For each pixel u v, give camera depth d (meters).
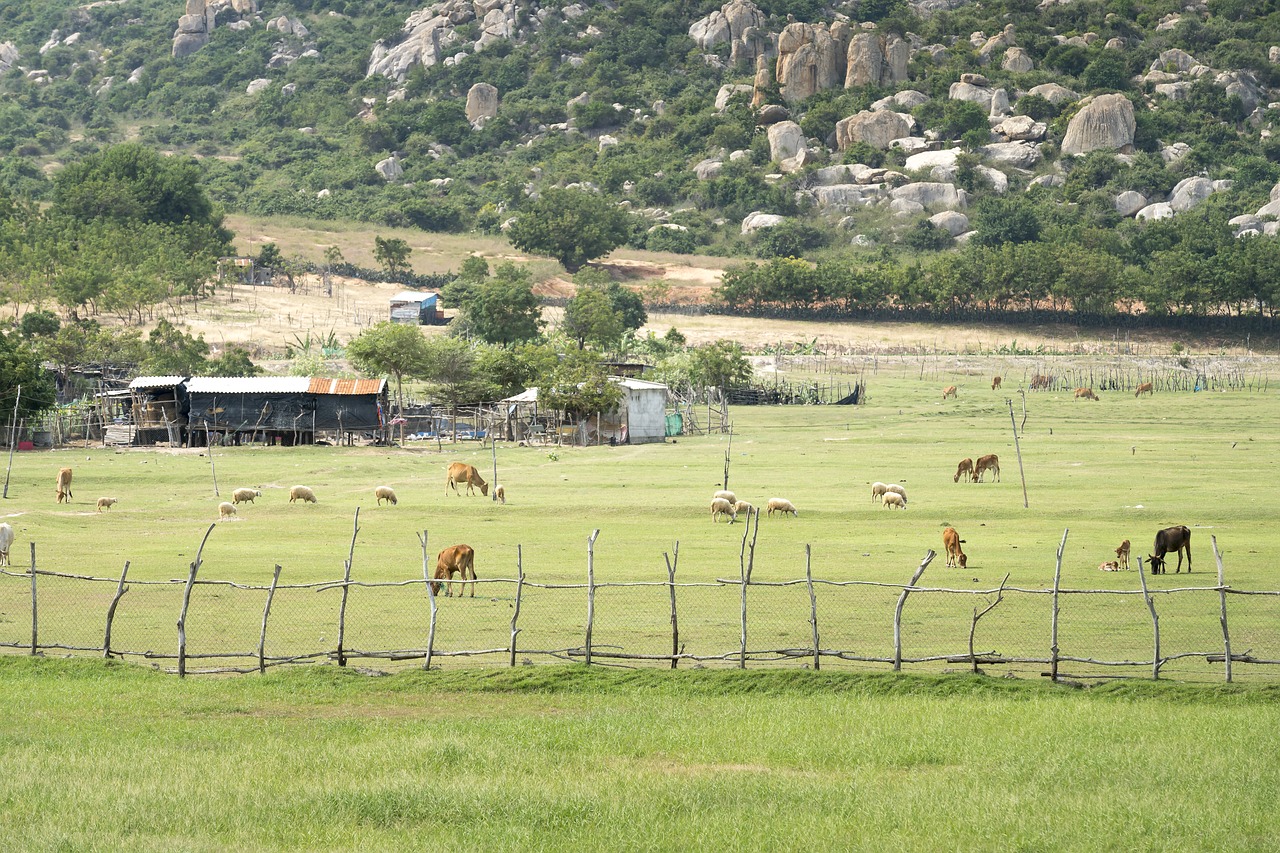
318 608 44.22
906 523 70.06
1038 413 156.62
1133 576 50.34
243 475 97.06
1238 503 74.75
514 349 168.00
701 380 176.00
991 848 20.73
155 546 60.38
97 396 141.00
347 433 129.25
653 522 71.69
